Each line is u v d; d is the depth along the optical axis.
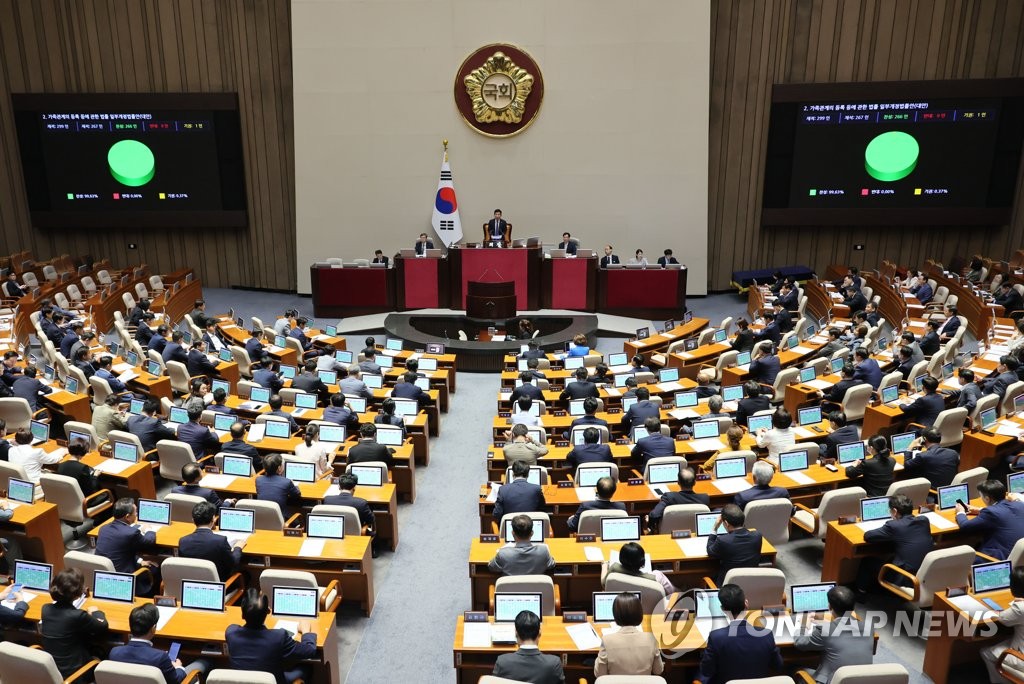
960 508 7.72
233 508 7.69
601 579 6.90
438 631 7.52
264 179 22.53
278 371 13.80
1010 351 12.88
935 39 20.28
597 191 21.31
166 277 22.25
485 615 6.14
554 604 6.29
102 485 9.41
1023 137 19.91
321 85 21.00
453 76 20.73
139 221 22.44
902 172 20.47
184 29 21.69
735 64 20.98
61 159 22.02
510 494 7.80
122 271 22.59
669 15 20.12
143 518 7.84
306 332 16.59
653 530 7.93
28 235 23.39
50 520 8.21
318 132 21.30
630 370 13.77
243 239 23.14
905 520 7.12
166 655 5.57
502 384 13.62
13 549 8.23
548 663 5.28
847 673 5.03
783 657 5.98
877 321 15.77
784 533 7.81
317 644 6.09
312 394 11.65
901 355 12.51
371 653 7.18
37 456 9.41
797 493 8.66
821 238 22.14
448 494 10.59
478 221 21.66
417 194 21.52
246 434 10.38
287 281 23.28
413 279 19.62
